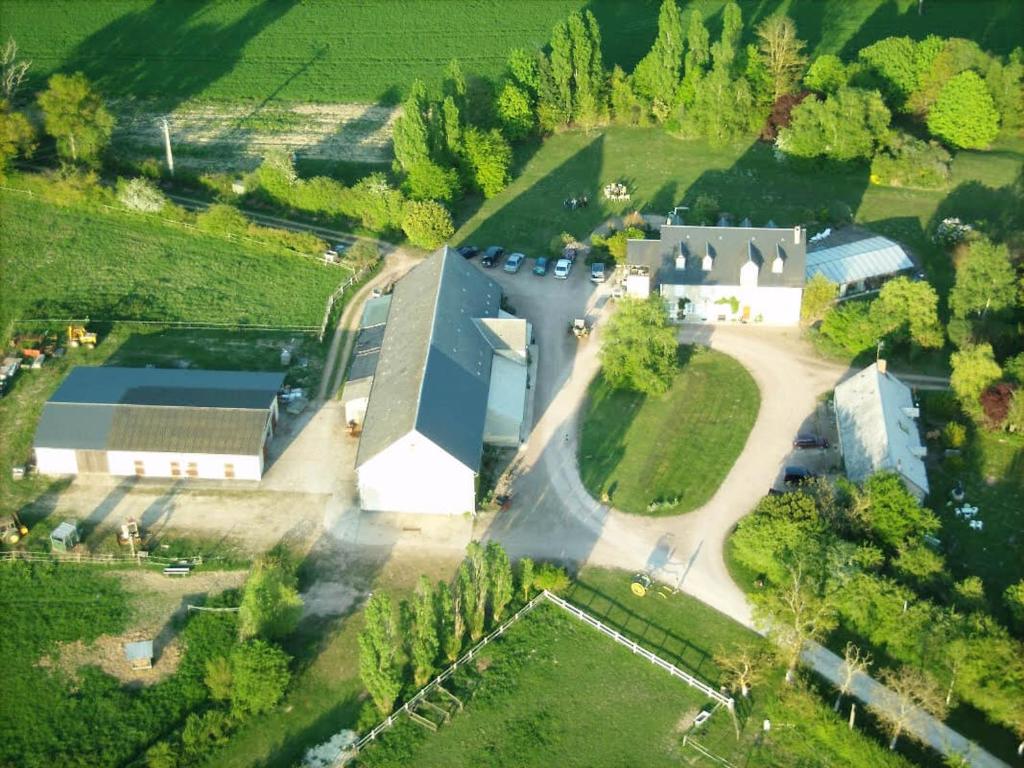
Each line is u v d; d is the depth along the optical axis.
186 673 104.62
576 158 185.12
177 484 124.94
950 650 100.00
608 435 131.75
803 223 167.38
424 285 141.38
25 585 113.12
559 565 115.31
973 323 139.62
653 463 127.75
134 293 151.88
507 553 116.56
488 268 159.62
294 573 114.00
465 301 140.12
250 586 104.81
